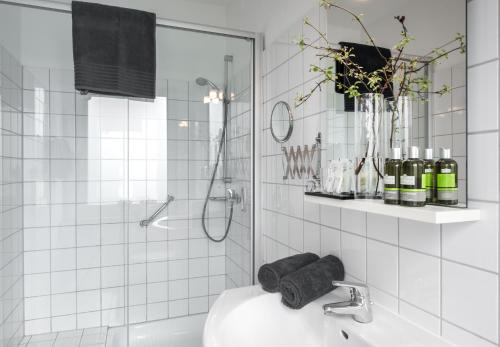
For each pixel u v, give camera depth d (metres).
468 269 0.75
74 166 2.14
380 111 0.94
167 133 2.22
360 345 0.86
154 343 2.19
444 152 0.77
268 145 1.85
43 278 2.13
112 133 2.18
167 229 2.28
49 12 1.86
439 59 0.81
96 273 2.21
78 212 2.17
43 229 2.12
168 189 2.26
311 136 1.39
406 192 0.76
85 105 2.13
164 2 2.41
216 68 2.05
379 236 1.02
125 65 1.77
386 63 0.97
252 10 2.06
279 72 1.70
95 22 1.72
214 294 2.34
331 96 1.18
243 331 1.08
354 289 0.95
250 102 1.98
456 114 0.77
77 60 1.69
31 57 1.95
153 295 2.28
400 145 0.89
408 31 0.89
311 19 1.38
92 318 2.21
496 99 0.69
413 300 0.89
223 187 2.21
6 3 1.78
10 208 1.95
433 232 0.83
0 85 1.80
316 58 1.34
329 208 1.28
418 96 0.86
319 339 1.03
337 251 1.23
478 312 0.73
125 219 2.23
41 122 2.07
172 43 1.98
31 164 2.08
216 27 1.98
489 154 0.70
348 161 1.00
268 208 1.86
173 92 2.09
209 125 2.17
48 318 2.14
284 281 1.08
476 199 0.73
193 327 2.29
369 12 1.03
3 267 1.88
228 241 2.27
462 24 0.75
